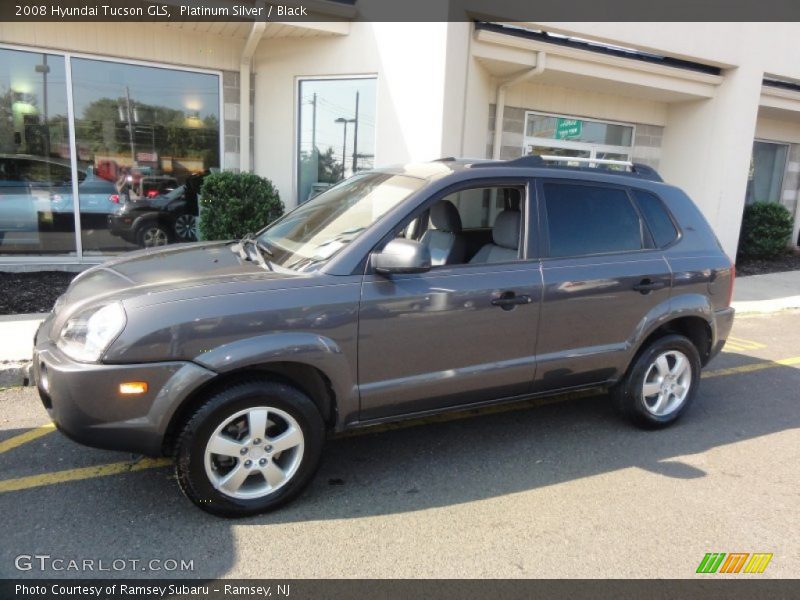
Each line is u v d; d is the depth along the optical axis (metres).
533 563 2.94
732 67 10.91
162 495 3.41
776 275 11.55
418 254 3.23
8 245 8.34
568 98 10.89
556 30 9.19
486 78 9.57
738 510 3.46
